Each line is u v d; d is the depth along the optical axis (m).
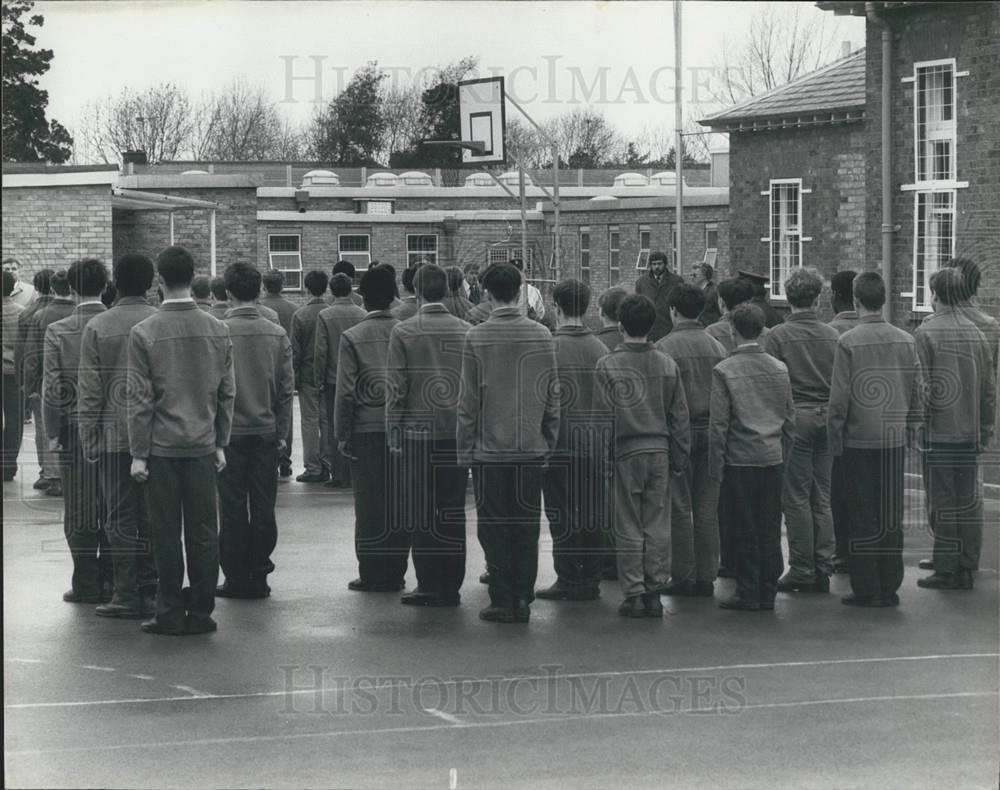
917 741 6.52
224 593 9.69
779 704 7.13
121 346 8.87
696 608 9.36
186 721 6.80
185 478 8.50
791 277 9.86
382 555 9.88
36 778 5.95
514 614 8.92
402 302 11.80
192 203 21.59
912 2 14.42
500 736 6.59
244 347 9.55
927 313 14.73
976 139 14.24
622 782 5.94
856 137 17.05
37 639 8.48
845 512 10.51
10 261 15.12
